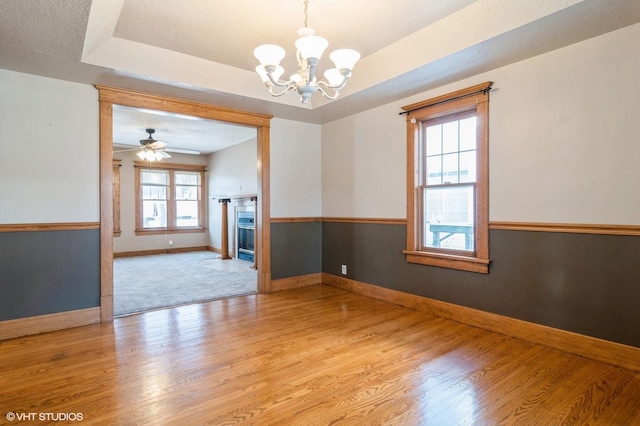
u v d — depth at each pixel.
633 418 1.85
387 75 3.28
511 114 2.97
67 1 2.00
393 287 4.06
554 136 2.73
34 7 2.06
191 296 4.36
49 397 2.05
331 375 2.32
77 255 3.32
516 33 2.43
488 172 3.13
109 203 3.46
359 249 4.51
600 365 2.46
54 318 3.19
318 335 3.05
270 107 4.18
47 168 3.19
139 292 4.55
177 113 3.86
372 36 2.98
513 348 2.76
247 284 5.06
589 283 2.58
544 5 2.21
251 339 2.95
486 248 3.15
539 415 1.88
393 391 2.12
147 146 6.07
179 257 7.88
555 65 2.70
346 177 4.68
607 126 2.47
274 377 2.30
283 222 4.78
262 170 4.59
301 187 4.95
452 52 2.74
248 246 7.36
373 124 4.26
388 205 4.10
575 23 2.31
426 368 2.42
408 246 3.85
